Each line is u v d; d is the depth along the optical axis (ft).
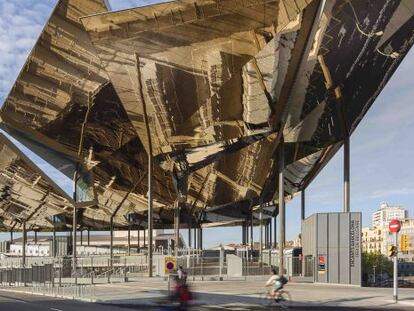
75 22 130.31
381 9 108.58
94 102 158.61
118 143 180.96
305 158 182.19
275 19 112.16
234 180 198.39
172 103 143.95
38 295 89.10
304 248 130.31
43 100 163.84
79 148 190.39
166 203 234.17
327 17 108.27
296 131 150.71
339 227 99.60
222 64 127.34
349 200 134.82
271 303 62.49
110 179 212.43
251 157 173.78
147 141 162.20
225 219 318.45
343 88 132.05
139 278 123.65
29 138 188.85
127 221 317.42
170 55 128.16
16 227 373.61
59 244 362.53
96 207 262.26
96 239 546.26
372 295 74.18
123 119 163.43
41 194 244.83
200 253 176.24
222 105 139.44
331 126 148.97
